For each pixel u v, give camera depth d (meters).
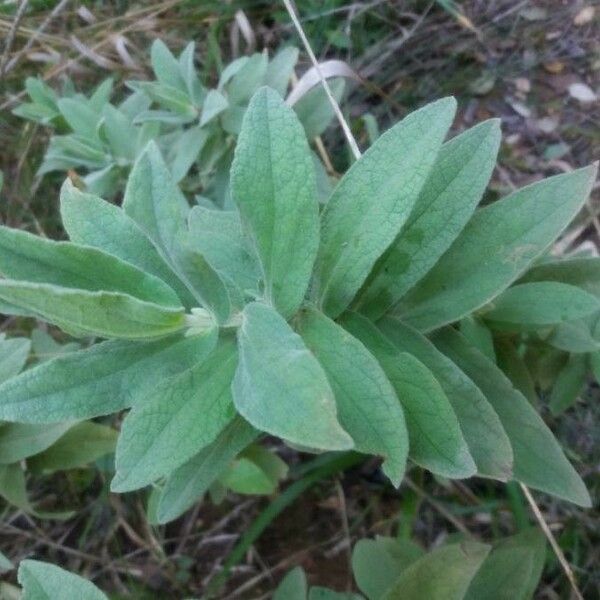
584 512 0.38
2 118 0.49
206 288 0.18
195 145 0.37
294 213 0.19
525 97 0.47
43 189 0.49
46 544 0.43
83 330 0.17
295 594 0.31
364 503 0.43
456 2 0.50
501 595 0.28
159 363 0.19
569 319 0.25
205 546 0.43
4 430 0.30
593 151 0.45
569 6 0.48
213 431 0.19
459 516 0.41
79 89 0.49
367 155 0.20
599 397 0.39
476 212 0.22
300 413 0.15
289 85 0.47
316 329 0.19
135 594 0.41
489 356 0.25
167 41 0.50
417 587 0.25
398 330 0.22
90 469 0.43
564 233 0.42
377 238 0.20
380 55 0.49
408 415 0.20
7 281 0.16
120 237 0.20
